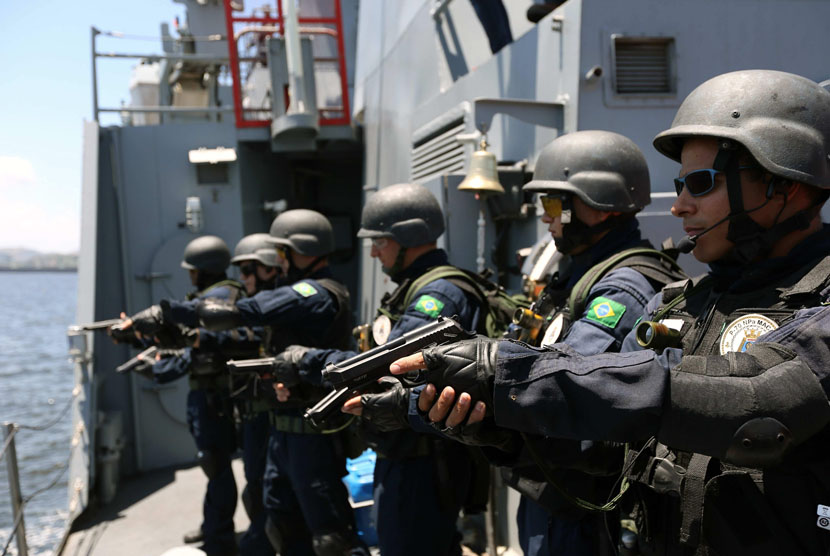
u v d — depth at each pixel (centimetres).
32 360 4069
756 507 106
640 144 259
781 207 116
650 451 131
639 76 261
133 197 575
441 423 114
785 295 111
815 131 115
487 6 335
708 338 122
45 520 806
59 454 1480
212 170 587
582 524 172
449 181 308
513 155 315
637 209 190
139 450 551
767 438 90
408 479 232
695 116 122
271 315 298
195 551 285
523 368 101
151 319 359
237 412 412
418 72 454
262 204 645
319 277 329
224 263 450
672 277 173
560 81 270
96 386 507
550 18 278
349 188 734
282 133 589
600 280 175
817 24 257
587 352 160
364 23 636
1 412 2230
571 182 188
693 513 116
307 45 589
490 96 333
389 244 255
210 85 741
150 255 575
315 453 294
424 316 221
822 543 101
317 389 277
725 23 259
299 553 320
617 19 257
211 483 393
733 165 117
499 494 312
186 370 402
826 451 101
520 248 300
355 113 671
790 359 95
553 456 145
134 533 432
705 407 92
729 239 120
